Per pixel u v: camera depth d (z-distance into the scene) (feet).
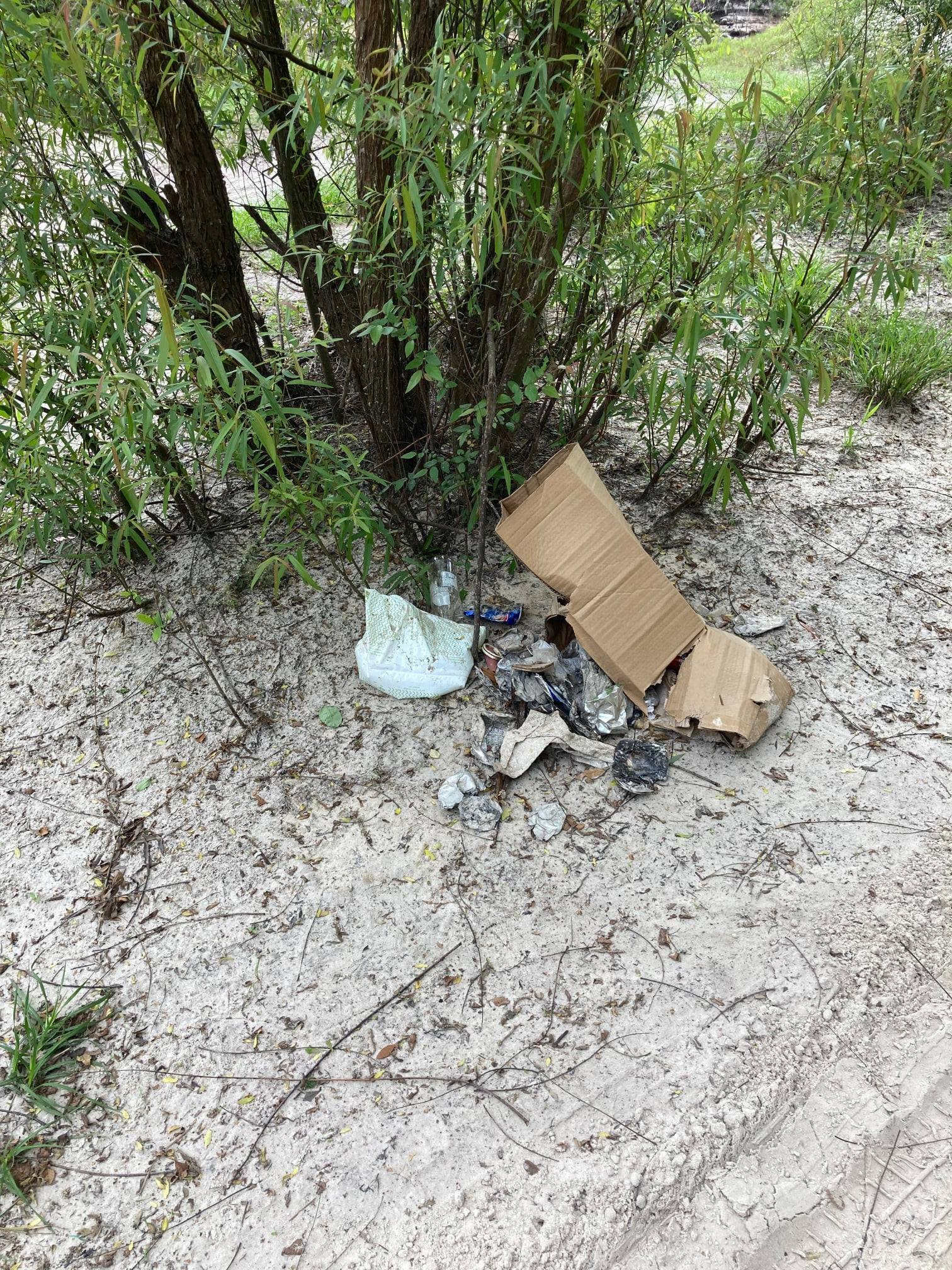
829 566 10.18
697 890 6.85
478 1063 5.82
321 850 7.22
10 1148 5.50
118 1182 5.32
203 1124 5.57
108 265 7.87
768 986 6.21
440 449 10.11
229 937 6.64
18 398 8.20
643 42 7.27
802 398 8.80
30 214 7.47
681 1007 6.09
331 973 6.38
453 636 8.66
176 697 8.63
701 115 7.78
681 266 8.54
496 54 6.04
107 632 9.39
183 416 6.65
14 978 6.44
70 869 7.19
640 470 11.55
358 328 7.59
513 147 5.75
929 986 6.23
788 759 7.89
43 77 7.01
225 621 9.41
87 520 9.04
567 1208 5.10
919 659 8.94
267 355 10.03
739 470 10.01
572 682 8.37
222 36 7.36
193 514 10.02
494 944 6.53
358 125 6.06
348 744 8.08
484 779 7.69
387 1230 5.04
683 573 10.03
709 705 7.78
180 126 8.14
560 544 7.96
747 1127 5.47
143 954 6.56
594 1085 5.68
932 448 12.50
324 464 8.28
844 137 7.55
